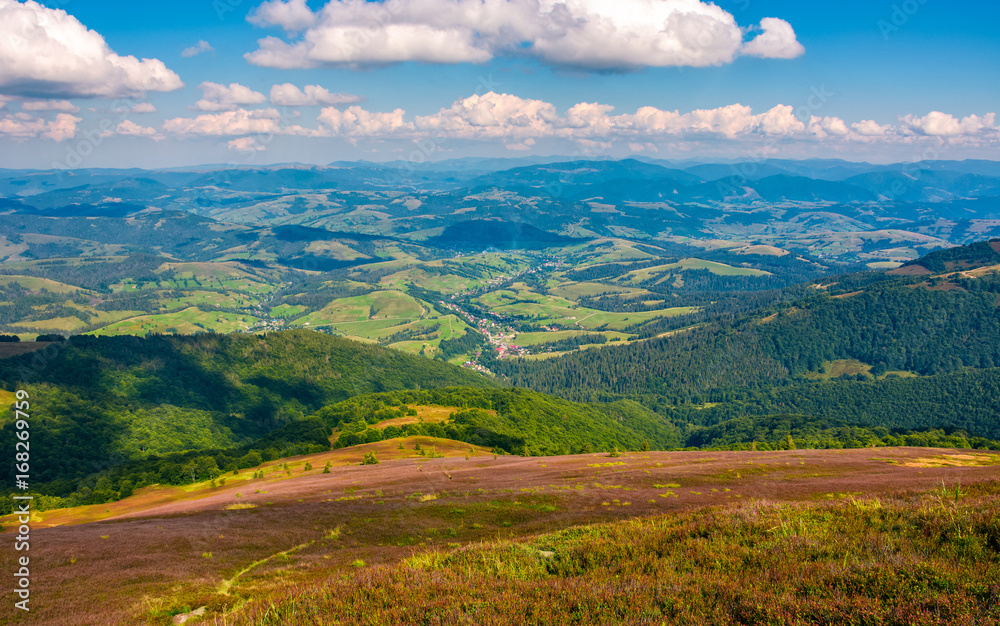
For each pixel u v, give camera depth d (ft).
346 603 39.52
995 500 49.42
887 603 30.83
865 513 52.31
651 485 130.00
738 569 39.99
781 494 106.11
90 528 100.73
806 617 30.55
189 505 142.10
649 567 43.50
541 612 34.12
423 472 184.65
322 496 139.23
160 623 56.90
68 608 60.59
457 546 66.33
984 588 30.81
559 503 113.60
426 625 34.12
